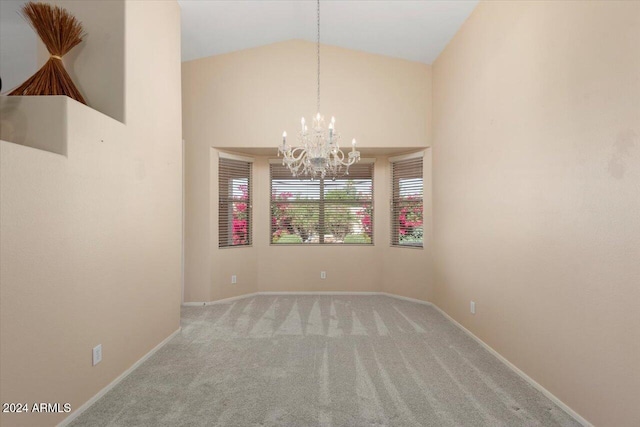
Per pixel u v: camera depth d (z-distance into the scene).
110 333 2.46
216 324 3.90
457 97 3.93
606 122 1.88
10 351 1.67
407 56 4.73
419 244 5.02
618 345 1.80
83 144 2.20
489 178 3.17
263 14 4.09
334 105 4.83
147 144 3.01
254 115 4.80
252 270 5.31
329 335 3.55
